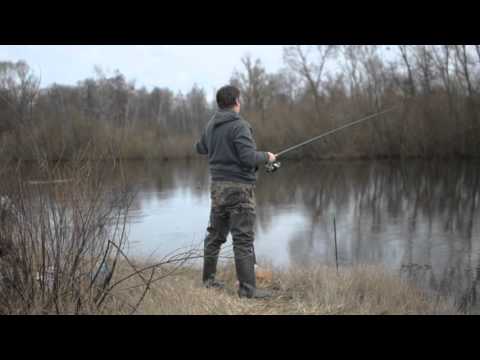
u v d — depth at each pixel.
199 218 10.02
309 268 4.54
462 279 5.72
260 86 43.44
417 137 27.84
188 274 3.97
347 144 29.44
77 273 2.54
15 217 2.44
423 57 28.05
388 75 29.44
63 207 2.52
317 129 29.67
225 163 3.34
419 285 5.38
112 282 2.94
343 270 4.58
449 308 4.09
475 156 27.11
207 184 17.67
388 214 11.05
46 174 2.51
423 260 6.78
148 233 8.27
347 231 9.05
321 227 9.45
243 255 3.38
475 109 26.78
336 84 32.28
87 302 2.47
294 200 13.53
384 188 16.20
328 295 3.40
